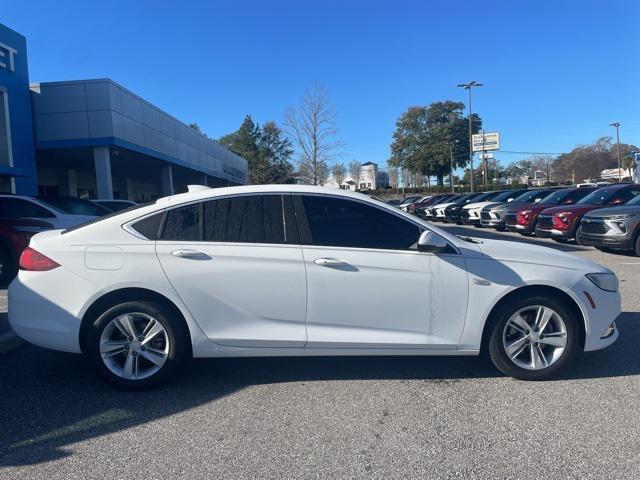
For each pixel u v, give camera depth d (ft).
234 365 16.16
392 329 14.19
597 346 14.66
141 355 13.97
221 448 10.98
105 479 9.86
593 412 12.43
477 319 14.21
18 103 65.05
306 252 13.98
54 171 101.71
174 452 10.84
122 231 14.03
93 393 14.08
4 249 30.01
